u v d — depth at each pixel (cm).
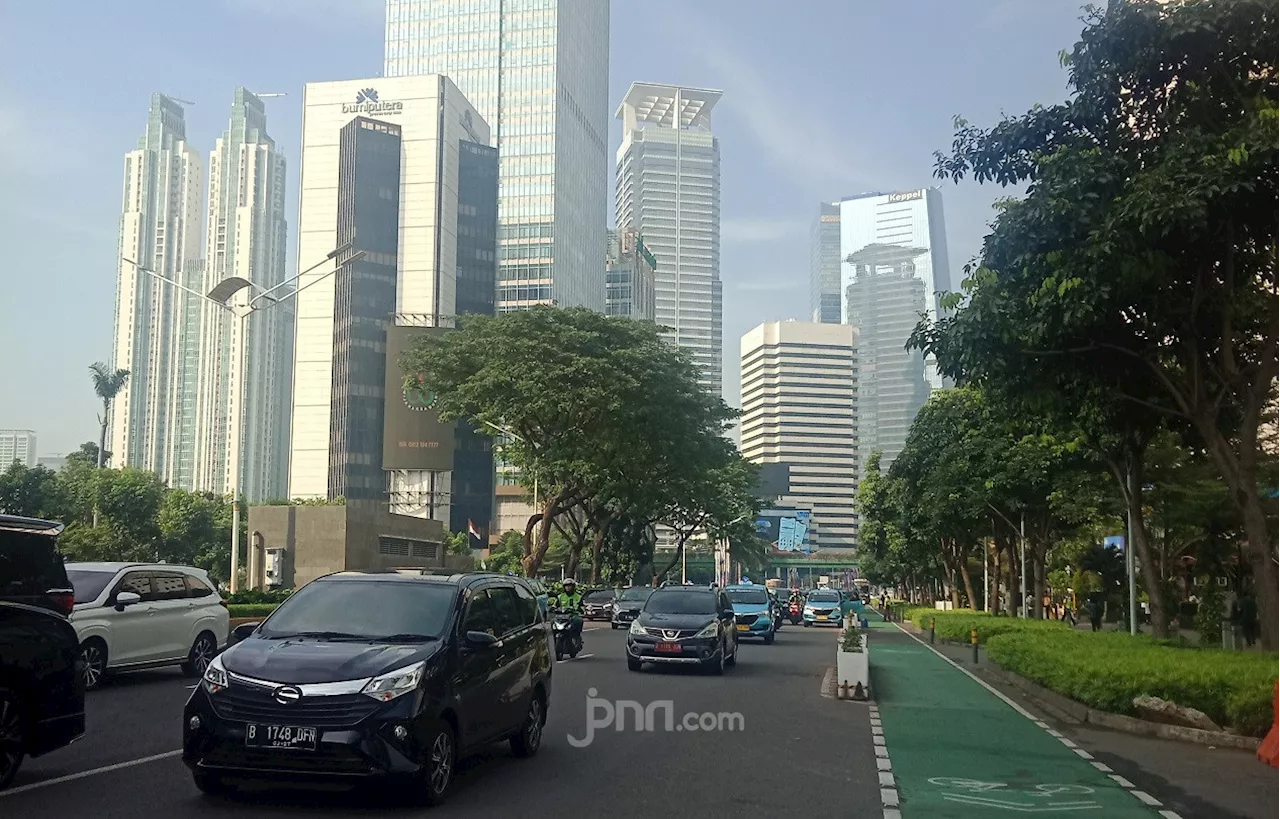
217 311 15150
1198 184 1320
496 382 3781
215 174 16138
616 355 3825
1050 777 1045
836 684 1894
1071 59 1484
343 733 768
